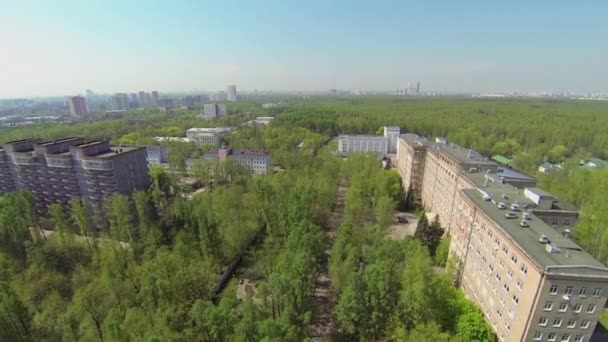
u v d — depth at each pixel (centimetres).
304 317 5375
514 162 17600
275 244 8138
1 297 5162
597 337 6053
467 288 7131
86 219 8712
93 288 6212
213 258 7888
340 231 8200
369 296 5459
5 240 7956
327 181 11719
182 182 15100
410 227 11050
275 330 4500
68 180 10212
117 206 8625
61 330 5309
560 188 11538
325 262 8512
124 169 10250
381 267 5619
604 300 4606
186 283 6109
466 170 9325
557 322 4794
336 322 6272
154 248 7688
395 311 5475
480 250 6575
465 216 7450
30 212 9094
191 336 5100
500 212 6419
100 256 7725
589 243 8488
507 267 5497
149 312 5359
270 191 10475
